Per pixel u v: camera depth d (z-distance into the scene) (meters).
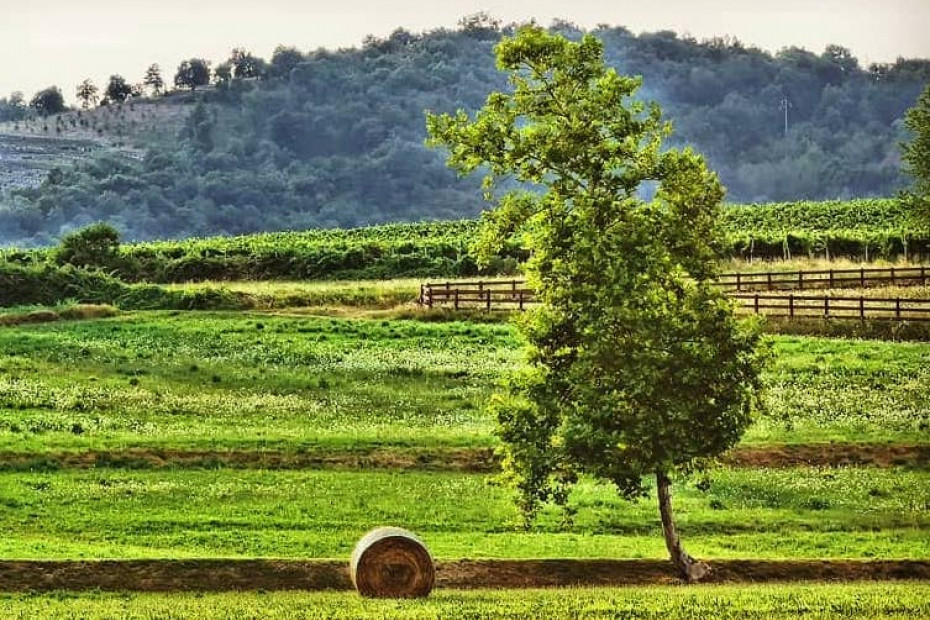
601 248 156.00
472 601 128.50
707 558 160.00
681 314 159.75
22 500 181.38
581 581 148.88
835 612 119.31
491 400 162.38
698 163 160.00
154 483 193.50
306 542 165.75
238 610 121.06
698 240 159.75
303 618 115.81
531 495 160.50
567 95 160.62
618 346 157.25
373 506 184.38
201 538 166.62
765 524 183.25
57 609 122.69
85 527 170.38
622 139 160.25
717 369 158.12
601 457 157.38
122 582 140.88
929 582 149.12
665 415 156.38
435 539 169.00
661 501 157.25
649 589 140.00
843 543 173.12
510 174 166.25
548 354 161.75
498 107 162.12
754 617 117.00
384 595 135.00
